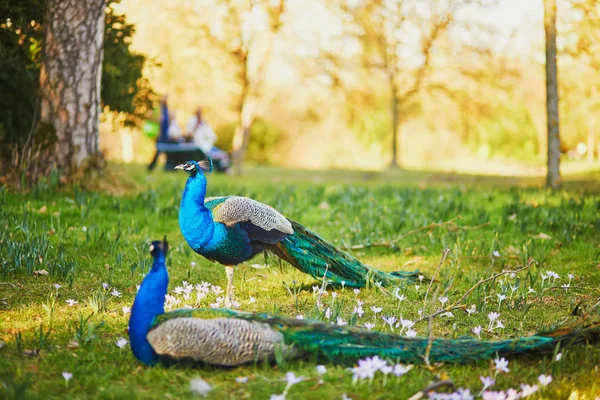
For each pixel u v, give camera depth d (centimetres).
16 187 1002
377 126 3778
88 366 417
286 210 1041
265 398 368
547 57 1467
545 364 425
